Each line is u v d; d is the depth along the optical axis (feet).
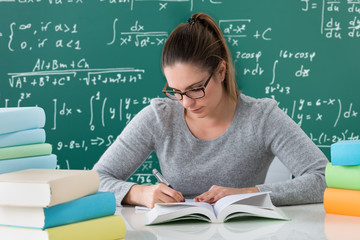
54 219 2.50
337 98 8.75
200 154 4.86
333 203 3.52
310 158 4.53
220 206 3.43
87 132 8.78
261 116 4.79
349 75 8.73
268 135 4.75
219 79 4.41
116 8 8.77
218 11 8.77
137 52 8.79
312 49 8.73
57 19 8.75
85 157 8.79
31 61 8.77
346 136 8.75
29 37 8.75
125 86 8.79
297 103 8.75
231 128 4.80
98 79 8.78
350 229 3.01
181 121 4.94
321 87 8.74
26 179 2.49
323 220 3.31
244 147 4.77
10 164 3.12
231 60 4.72
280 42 8.74
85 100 8.78
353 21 8.71
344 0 8.70
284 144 4.67
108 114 8.79
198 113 4.34
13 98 8.77
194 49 4.10
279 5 8.71
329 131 8.75
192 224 3.26
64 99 8.77
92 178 2.78
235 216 3.31
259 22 8.73
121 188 4.31
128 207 4.19
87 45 8.77
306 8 8.70
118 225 2.81
